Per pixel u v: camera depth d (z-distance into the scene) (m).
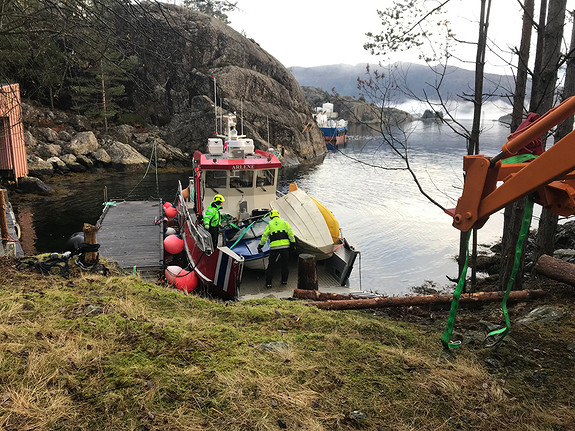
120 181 27.42
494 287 8.73
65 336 3.98
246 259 9.19
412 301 6.02
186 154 35.50
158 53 7.07
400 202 21.47
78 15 6.48
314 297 6.79
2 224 8.16
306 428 3.05
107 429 2.89
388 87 6.96
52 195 22.66
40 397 3.09
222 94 36.94
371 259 13.03
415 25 6.46
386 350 4.36
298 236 9.72
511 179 3.09
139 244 12.34
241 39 39.69
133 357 3.78
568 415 3.42
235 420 3.07
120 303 4.98
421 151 44.44
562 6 7.07
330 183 27.19
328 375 3.81
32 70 9.60
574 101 2.73
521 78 6.91
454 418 3.34
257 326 4.88
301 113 43.59
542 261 6.17
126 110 36.22
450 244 14.58
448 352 4.45
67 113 34.03
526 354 4.43
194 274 10.23
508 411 3.46
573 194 3.12
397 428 3.18
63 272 6.32
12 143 21.73
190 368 3.66
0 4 6.91
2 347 3.60
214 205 9.84
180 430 2.94
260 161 11.77
